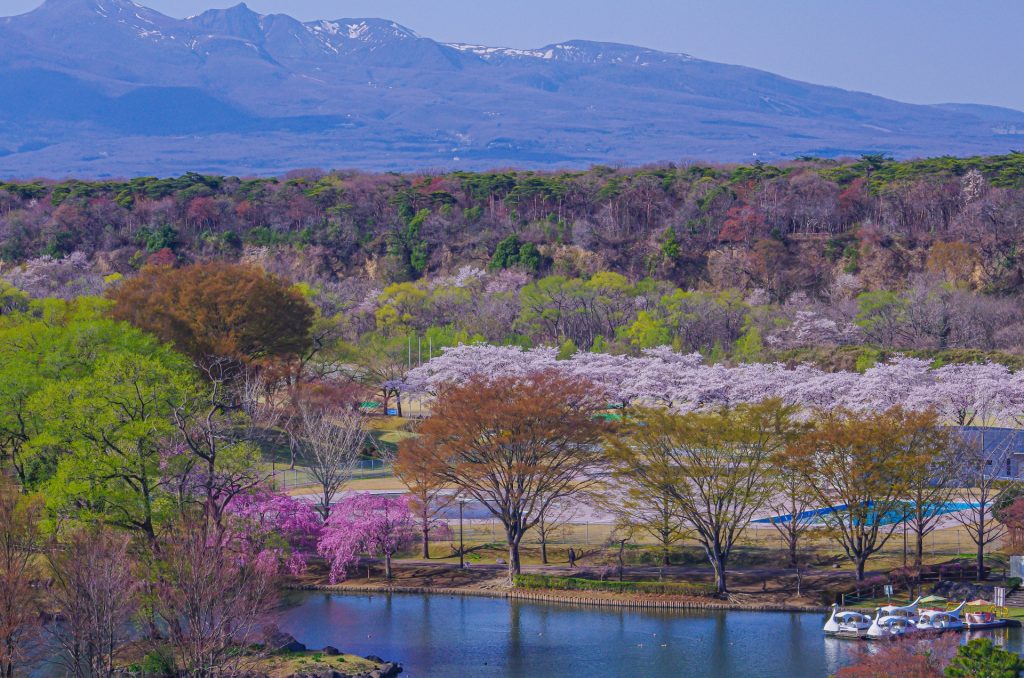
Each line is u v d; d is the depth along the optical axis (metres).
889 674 145.50
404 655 183.75
